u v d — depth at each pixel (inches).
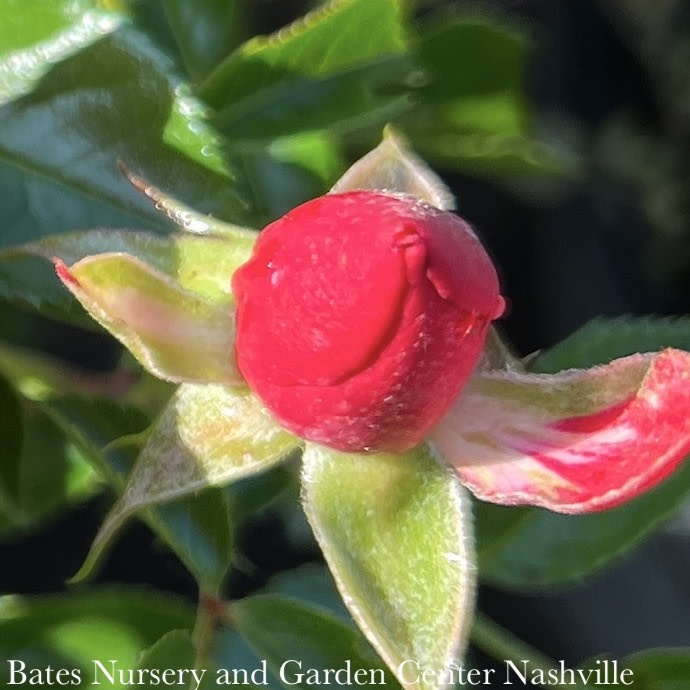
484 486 6.5
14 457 7.6
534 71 14.6
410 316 6.1
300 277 6.1
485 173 10.5
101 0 7.2
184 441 6.6
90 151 7.1
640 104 15.0
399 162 6.8
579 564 7.8
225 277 6.6
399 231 6.0
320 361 6.2
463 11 13.1
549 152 9.5
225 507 7.3
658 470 6.3
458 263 6.1
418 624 6.4
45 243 6.6
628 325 7.7
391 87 8.1
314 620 7.3
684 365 6.3
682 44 15.1
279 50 7.7
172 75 7.2
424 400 6.2
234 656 7.3
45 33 6.9
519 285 13.7
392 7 7.6
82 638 7.4
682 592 12.5
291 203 8.5
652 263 14.3
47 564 10.4
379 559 6.5
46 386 7.8
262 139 7.9
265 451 6.5
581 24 15.0
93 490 7.8
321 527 6.5
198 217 6.7
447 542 6.5
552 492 6.4
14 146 7.1
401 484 6.5
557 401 6.5
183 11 8.7
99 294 6.4
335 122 7.9
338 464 6.6
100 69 7.1
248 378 6.4
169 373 6.5
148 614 7.4
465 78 9.2
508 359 6.7
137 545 10.5
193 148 7.2
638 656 7.7
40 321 10.2
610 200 14.5
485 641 7.6
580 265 14.0
